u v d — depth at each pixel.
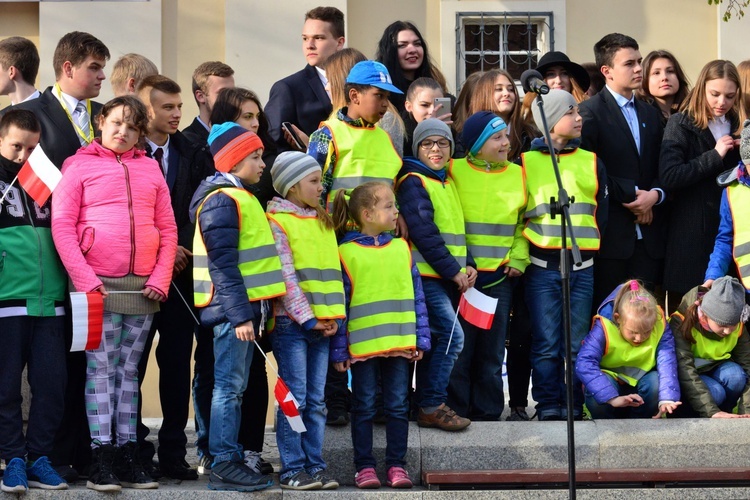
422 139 7.50
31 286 6.69
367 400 6.99
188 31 10.98
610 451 7.29
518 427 7.34
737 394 7.74
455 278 7.31
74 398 6.99
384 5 11.11
